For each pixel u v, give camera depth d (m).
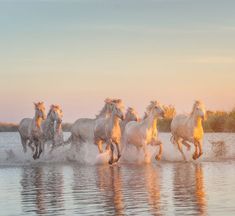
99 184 19.77
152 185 19.09
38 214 14.40
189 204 15.09
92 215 14.02
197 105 28.52
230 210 14.14
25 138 34.00
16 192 18.30
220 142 33.47
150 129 28.31
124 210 14.53
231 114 58.66
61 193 17.78
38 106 31.91
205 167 25.33
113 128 28.03
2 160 32.28
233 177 20.91
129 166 26.88
